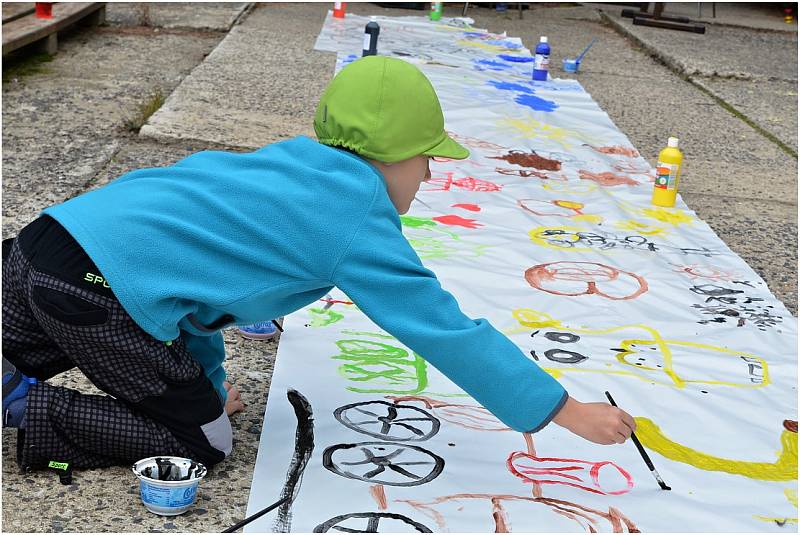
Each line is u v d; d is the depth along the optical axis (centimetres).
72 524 174
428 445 206
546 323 273
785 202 414
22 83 506
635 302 292
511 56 664
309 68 578
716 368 254
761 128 543
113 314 178
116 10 758
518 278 302
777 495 200
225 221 178
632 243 342
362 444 204
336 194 178
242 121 447
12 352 191
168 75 558
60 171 368
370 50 586
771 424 228
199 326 189
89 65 567
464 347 177
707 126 536
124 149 402
